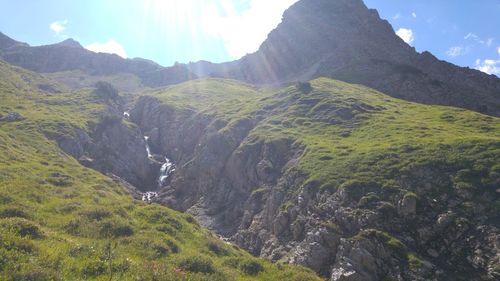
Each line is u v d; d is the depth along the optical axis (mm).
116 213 30219
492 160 40688
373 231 35156
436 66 114812
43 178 39188
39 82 140125
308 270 29234
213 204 61750
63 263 17547
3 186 32031
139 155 87000
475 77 109188
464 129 57562
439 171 41156
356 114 70938
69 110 98000
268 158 61688
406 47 132250
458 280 30469
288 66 147875
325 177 46375
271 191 54438
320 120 71938
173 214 34125
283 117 77250
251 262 27016
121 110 121875
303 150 58562
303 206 44500
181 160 85750
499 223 33188
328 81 102812
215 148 72375
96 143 81125
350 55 131375
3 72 128625
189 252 26172
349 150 53344
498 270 29656
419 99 96938
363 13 152250
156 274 18734
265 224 48562
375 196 39719
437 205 37250
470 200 36438
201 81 153500
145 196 71688
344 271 32594
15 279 14492
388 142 53312
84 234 25109
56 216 28062
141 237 25938
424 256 33469
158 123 105688
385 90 102938
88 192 37781
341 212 39500
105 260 18719
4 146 50969
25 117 78000
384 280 31547
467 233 33625
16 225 20859
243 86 144125
